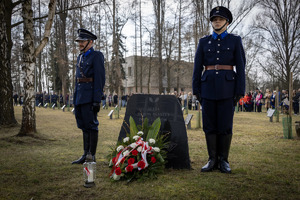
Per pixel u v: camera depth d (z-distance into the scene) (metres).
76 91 4.32
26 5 7.14
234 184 3.06
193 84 3.88
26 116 7.24
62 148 5.78
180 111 3.98
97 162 4.33
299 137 7.32
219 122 3.66
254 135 7.95
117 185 3.09
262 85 43.62
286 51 23.25
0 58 9.58
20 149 5.59
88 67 4.17
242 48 3.69
